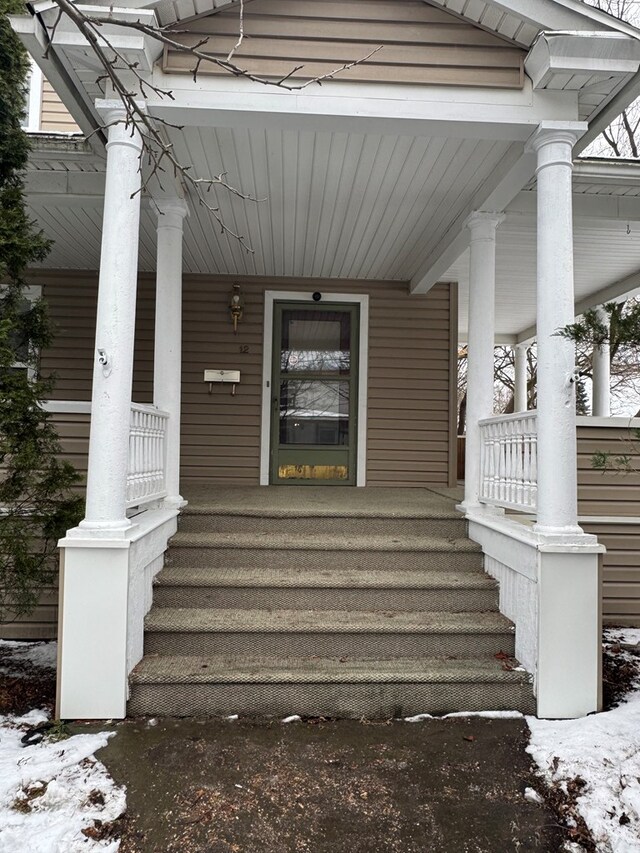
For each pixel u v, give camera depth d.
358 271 5.68
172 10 2.71
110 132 2.75
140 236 4.71
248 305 5.83
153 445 3.33
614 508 4.03
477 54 2.87
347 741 2.38
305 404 5.90
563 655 2.61
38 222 4.48
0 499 2.95
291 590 3.07
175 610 3.00
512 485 3.13
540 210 2.89
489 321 3.76
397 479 5.88
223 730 2.44
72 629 2.50
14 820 1.84
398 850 1.79
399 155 3.35
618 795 1.99
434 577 3.21
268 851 1.76
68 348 5.68
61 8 1.82
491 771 2.18
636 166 3.78
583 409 13.13
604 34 2.66
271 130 3.09
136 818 1.88
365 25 2.85
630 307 2.52
